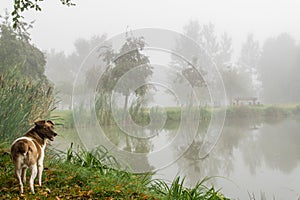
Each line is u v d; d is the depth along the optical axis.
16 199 4.08
